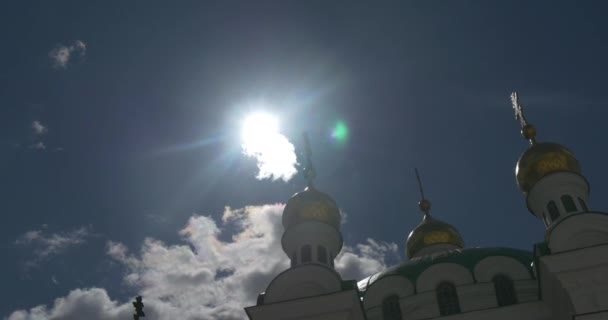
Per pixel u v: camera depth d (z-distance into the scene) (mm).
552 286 29250
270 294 32625
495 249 37656
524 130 41812
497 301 33750
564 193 35781
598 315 25672
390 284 36000
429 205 52188
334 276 32875
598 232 31328
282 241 38125
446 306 34156
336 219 39344
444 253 38344
